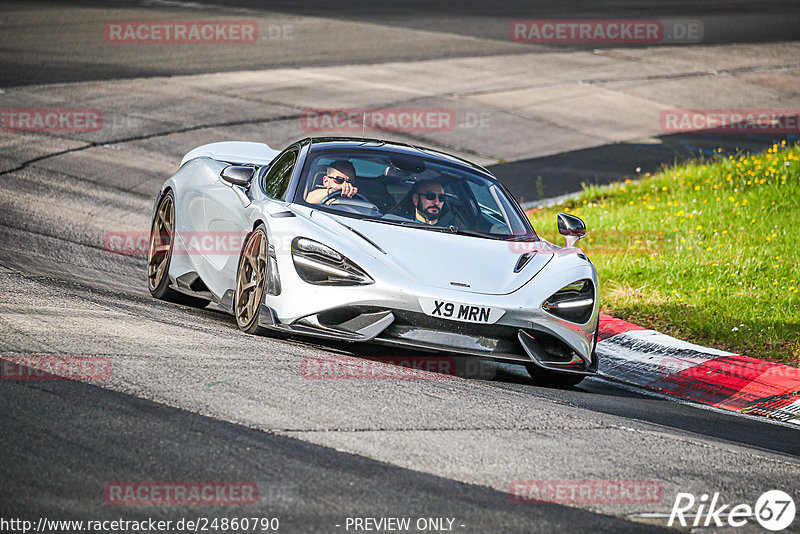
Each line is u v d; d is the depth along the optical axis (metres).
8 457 13.26
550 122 65.56
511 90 73.25
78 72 65.62
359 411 16.97
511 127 63.19
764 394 24.80
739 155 58.06
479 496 13.70
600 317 30.69
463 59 83.31
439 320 21.03
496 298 21.48
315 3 111.25
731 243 38.09
